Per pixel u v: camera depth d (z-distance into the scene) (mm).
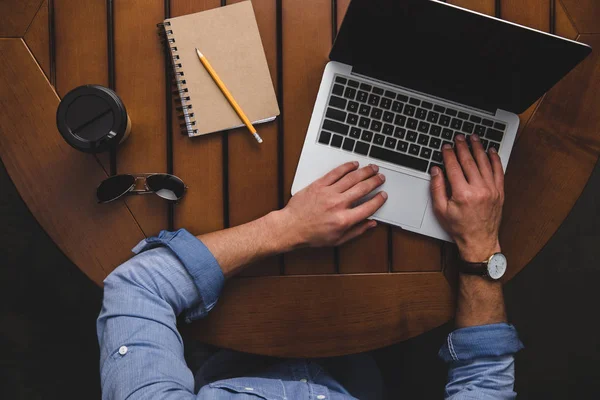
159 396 736
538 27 952
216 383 862
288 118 926
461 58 840
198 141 917
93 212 902
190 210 917
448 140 919
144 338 780
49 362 1434
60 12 903
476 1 948
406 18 794
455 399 850
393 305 924
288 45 927
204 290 851
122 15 910
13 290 1431
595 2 948
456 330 904
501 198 905
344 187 889
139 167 914
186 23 910
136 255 885
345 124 909
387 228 930
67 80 906
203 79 910
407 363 1441
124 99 912
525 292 1511
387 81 911
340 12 930
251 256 876
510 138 923
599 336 1505
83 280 1442
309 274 919
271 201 927
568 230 1519
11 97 896
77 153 903
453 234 905
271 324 908
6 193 1435
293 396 892
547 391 1498
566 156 944
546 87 851
